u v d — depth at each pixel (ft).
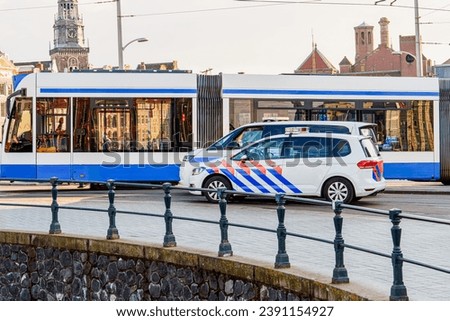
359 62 473.67
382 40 447.83
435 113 110.83
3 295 61.98
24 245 61.16
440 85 111.24
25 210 81.05
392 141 109.70
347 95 108.88
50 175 104.17
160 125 105.40
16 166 104.17
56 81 104.58
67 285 58.65
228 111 106.73
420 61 177.68
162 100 105.50
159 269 52.90
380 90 109.70
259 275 45.16
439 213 79.51
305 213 78.59
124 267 55.26
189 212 78.02
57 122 104.42
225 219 49.29
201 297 49.75
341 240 40.45
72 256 58.49
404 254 52.44
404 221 71.92
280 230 44.80
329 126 89.71
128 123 105.09
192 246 54.65
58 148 104.32
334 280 40.40
